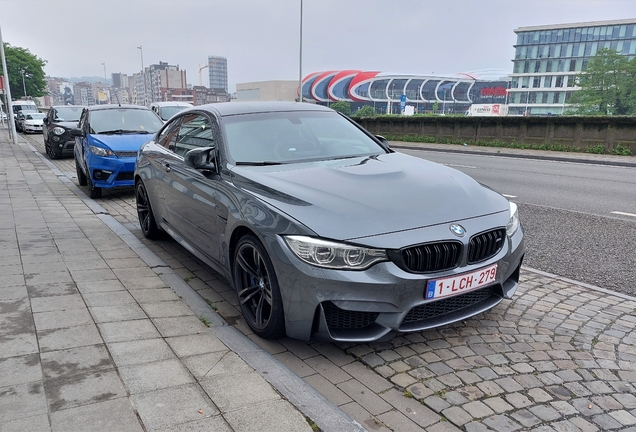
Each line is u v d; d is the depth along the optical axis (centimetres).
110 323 318
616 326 352
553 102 11400
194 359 276
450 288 291
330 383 277
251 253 325
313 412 235
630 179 1132
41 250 482
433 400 260
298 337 294
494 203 337
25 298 355
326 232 277
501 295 329
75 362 266
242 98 15100
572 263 503
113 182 827
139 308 346
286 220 291
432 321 301
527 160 1617
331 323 286
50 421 214
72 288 378
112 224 618
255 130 415
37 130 2956
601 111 9250
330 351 313
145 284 397
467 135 2264
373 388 272
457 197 326
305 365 296
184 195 426
